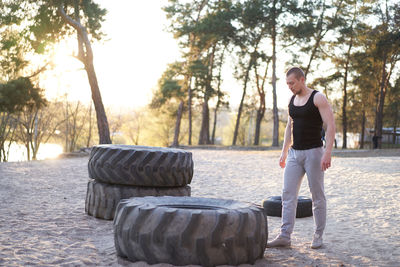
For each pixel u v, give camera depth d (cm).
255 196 905
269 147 3762
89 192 624
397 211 706
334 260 418
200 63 4225
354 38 4359
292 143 467
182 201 428
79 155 2217
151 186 588
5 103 2392
